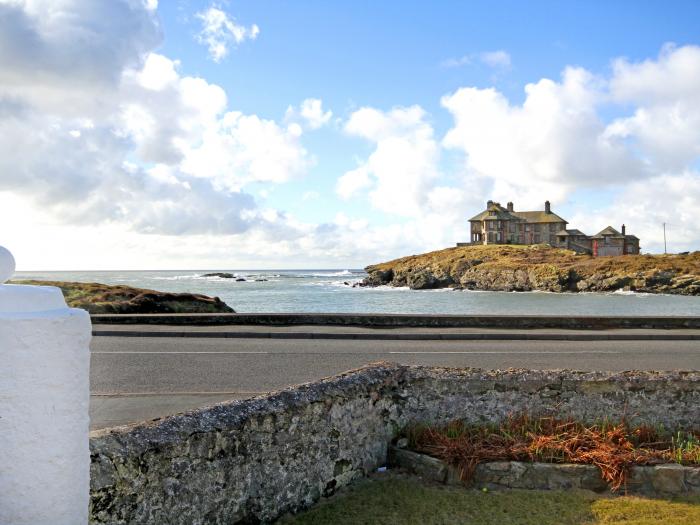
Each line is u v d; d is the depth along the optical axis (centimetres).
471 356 1238
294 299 6694
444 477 492
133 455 330
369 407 518
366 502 454
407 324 1703
